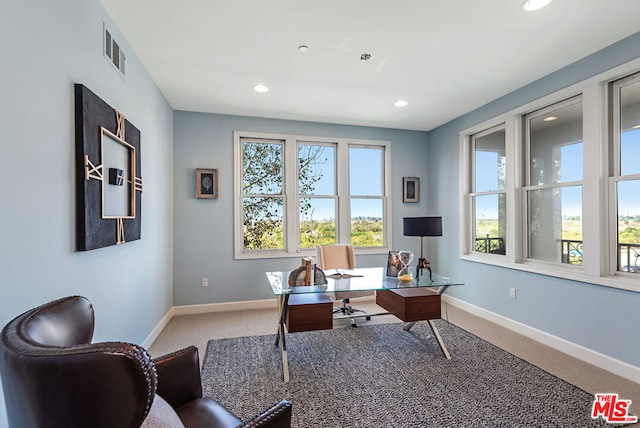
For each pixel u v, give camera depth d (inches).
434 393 79.7
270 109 147.9
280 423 38.9
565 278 104.7
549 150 117.0
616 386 82.8
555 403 75.3
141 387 23.6
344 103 140.4
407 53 97.3
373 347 108.9
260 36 87.6
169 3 73.1
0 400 40.9
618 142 94.6
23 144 46.2
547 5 74.3
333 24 82.2
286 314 91.8
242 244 159.9
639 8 75.1
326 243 171.9
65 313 35.9
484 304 142.3
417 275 114.7
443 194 173.6
